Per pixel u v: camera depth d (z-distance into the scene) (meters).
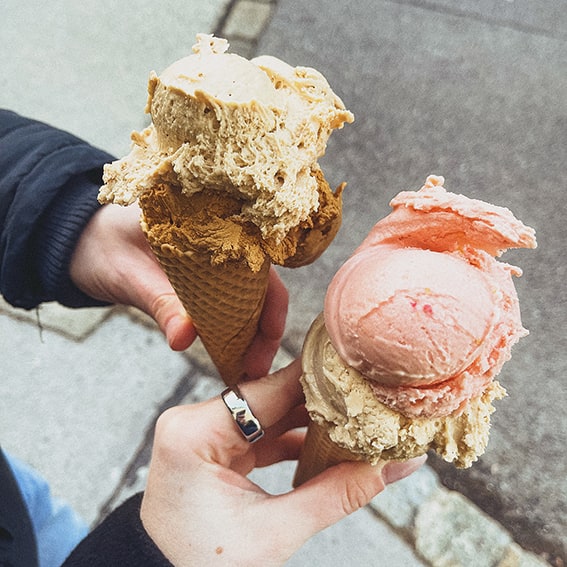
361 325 0.19
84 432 0.50
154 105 0.18
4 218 0.32
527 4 0.71
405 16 0.70
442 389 0.19
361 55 0.68
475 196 0.57
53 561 0.39
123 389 0.51
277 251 0.21
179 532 0.24
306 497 0.25
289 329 0.52
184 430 0.25
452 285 0.18
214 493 0.25
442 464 0.47
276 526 0.24
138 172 0.19
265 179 0.18
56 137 0.34
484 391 0.21
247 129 0.18
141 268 0.32
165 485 0.25
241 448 0.26
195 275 0.22
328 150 0.60
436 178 0.20
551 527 0.45
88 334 0.54
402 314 0.18
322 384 0.22
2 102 0.67
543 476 0.46
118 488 0.48
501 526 0.45
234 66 0.18
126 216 0.32
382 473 0.28
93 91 0.68
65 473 0.48
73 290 0.35
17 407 0.51
